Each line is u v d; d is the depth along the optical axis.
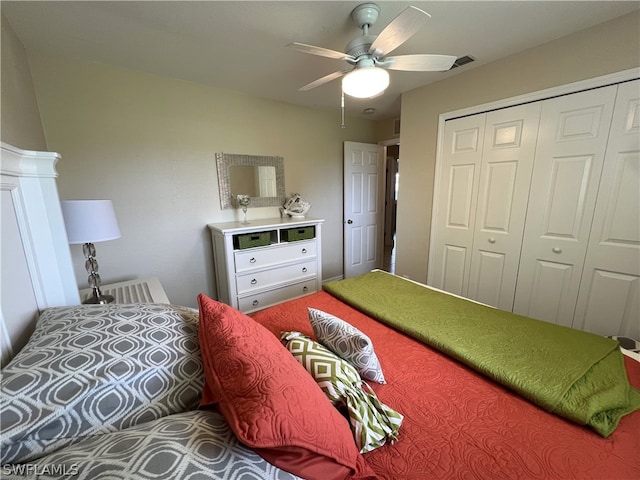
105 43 1.80
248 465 0.55
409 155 2.89
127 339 0.81
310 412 0.62
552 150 1.99
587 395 0.91
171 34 1.72
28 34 1.64
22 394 0.60
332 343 1.10
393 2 1.44
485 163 2.35
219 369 0.72
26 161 1.03
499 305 2.43
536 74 1.98
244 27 1.65
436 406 0.95
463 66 2.27
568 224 1.99
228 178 2.80
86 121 2.07
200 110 2.56
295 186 3.35
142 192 2.36
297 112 3.22
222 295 2.76
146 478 0.47
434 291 1.90
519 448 0.78
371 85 1.55
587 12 1.59
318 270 3.12
